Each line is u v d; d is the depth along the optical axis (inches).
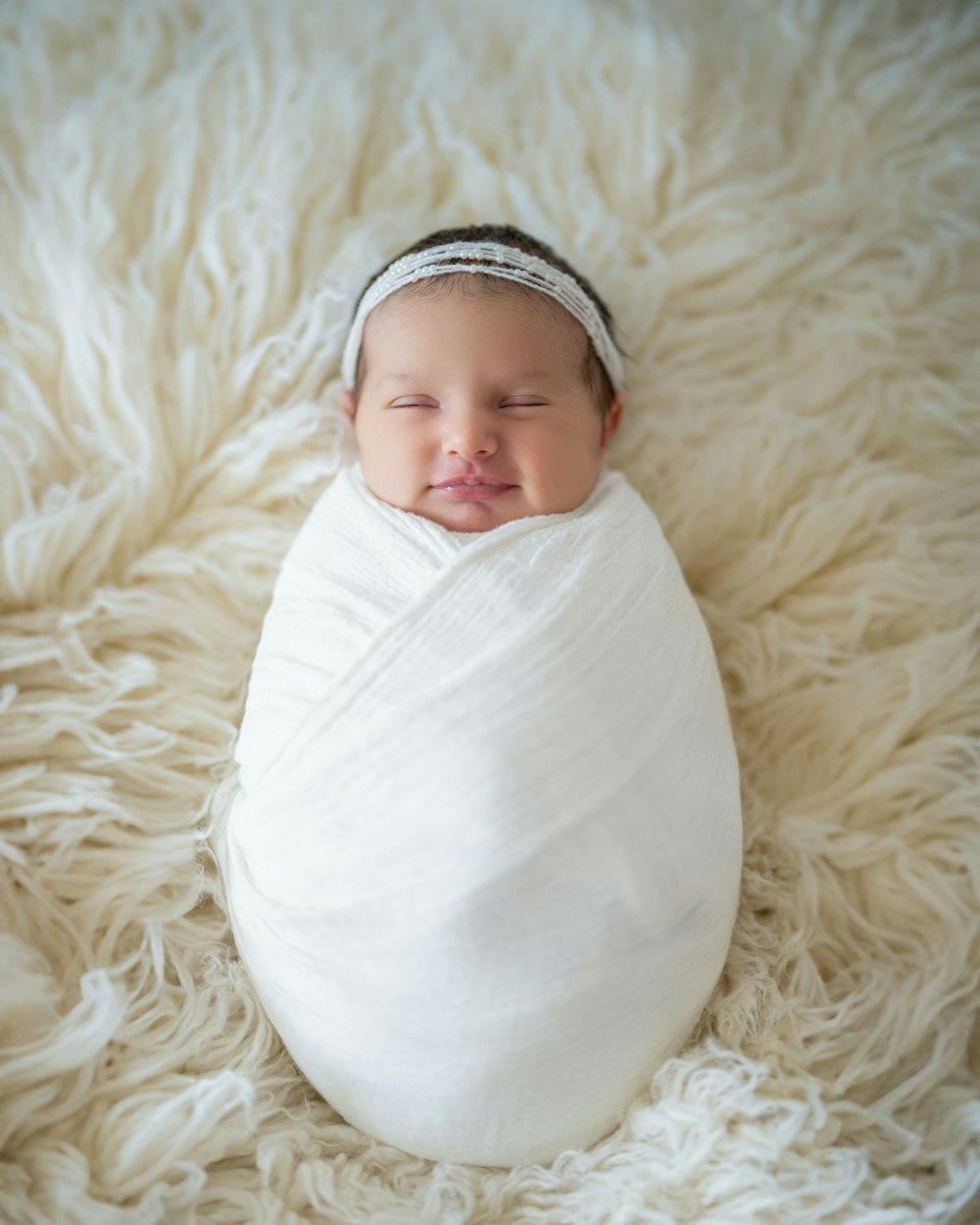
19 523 40.3
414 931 31.4
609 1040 32.6
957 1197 32.8
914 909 39.4
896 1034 36.4
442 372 39.2
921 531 44.6
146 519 43.1
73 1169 31.4
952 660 42.2
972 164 49.3
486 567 34.1
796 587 45.0
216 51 47.8
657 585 36.4
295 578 37.4
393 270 42.3
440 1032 31.9
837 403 46.6
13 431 41.8
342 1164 34.2
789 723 42.8
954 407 46.1
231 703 41.5
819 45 51.1
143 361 43.3
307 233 46.2
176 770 40.3
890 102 50.4
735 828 35.9
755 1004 35.9
